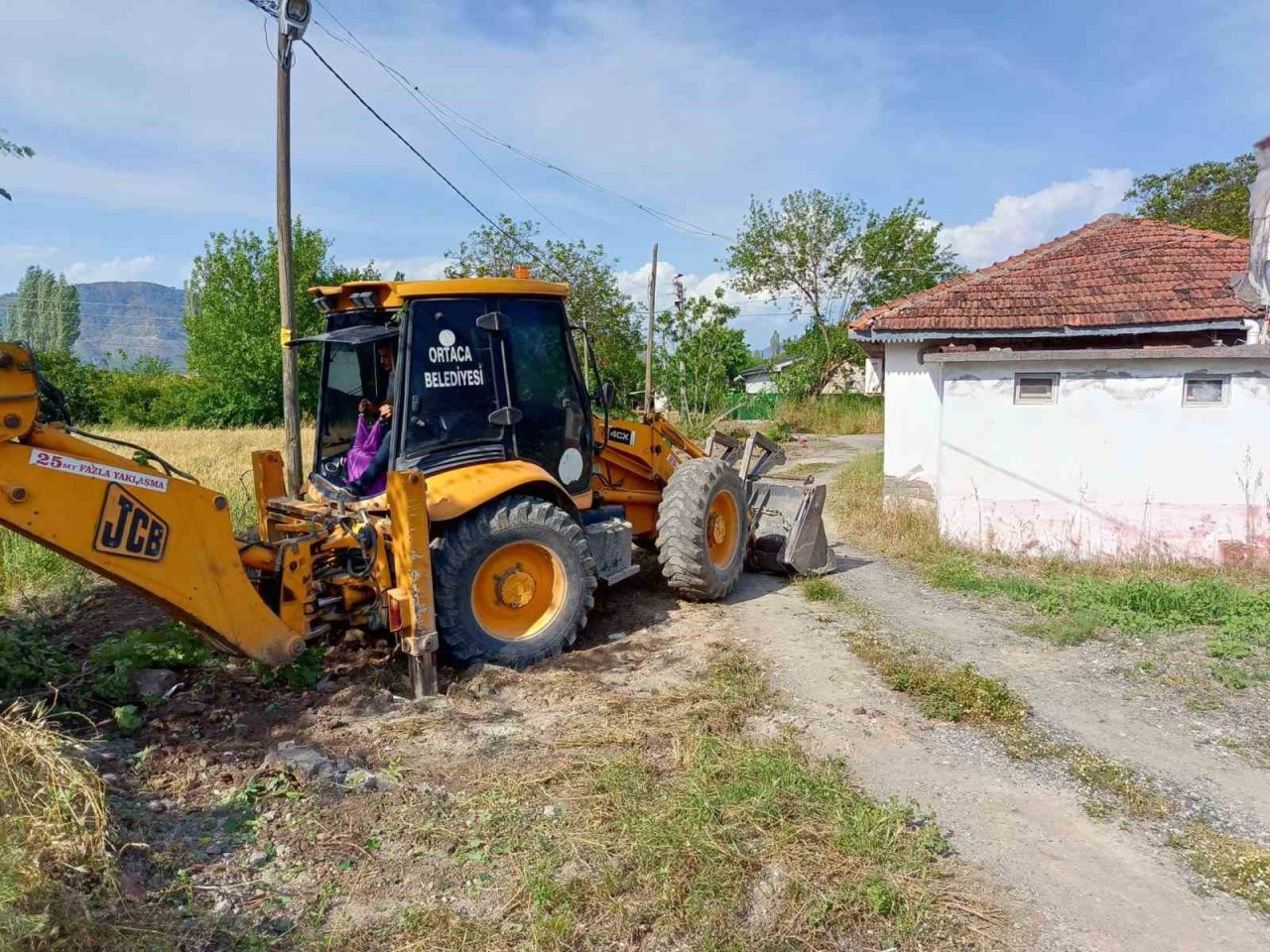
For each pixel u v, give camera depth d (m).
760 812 3.59
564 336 6.07
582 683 5.06
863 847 3.39
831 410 29.55
